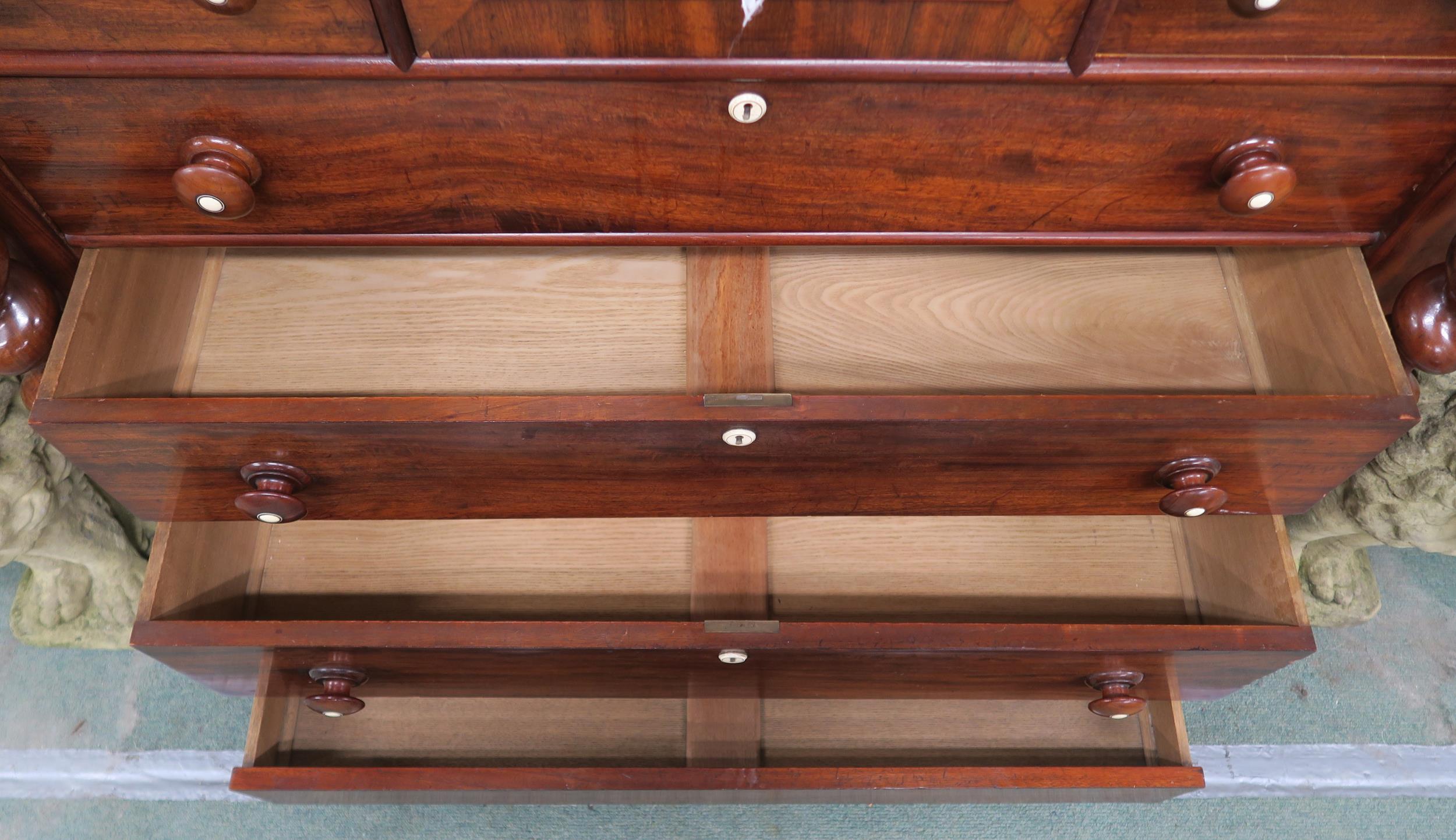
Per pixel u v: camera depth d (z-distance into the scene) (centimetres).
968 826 137
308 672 107
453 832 136
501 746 118
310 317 104
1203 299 109
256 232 93
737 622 102
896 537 120
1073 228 95
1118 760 119
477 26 77
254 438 88
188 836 136
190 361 103
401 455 90
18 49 79
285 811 137
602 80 81
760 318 101
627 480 94
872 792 111
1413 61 82
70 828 136
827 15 77
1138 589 120
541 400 86
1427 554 153
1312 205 94
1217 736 143
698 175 89
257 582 118
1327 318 99
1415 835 137
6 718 142
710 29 78
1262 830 137
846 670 108
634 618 116
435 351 103
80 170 88
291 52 79
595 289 105
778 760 117
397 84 81
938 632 102
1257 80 82
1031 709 121
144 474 92
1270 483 97
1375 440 90
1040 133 86
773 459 92
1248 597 112
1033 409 87
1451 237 97
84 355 91
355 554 119
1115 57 81
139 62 79
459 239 94
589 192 90
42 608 140
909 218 93
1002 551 120
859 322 105
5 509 119
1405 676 147
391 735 119
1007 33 79
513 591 117
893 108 84
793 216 92
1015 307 107
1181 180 90
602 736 119
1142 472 94
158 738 142
